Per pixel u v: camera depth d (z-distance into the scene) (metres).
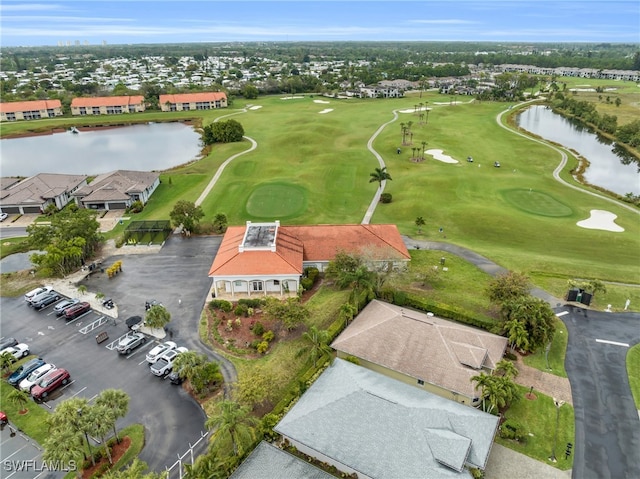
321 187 99.81
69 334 51.78
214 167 116.25
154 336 51.06
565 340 49.31
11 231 82.00
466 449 32.38
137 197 93.19
